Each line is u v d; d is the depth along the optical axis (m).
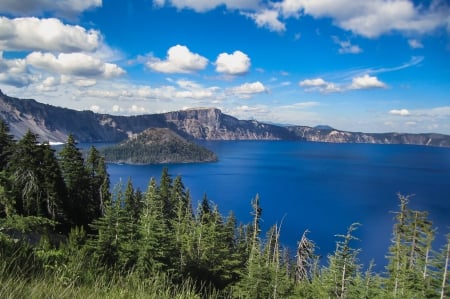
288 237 98.31
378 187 193.25
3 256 5.84
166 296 6.34
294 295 30.31
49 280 5.29
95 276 6.43
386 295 26.45
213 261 34.31
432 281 26.80
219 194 163.50
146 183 189.88
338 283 26.06
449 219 117.06
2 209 19.72
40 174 39.00
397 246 32.31
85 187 47.94
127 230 26.67
